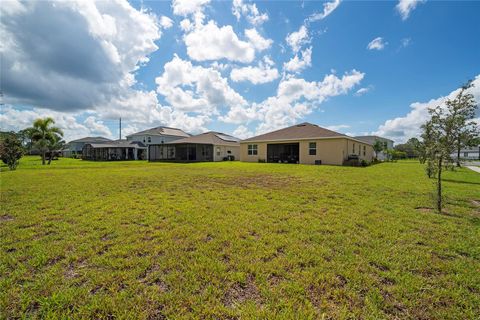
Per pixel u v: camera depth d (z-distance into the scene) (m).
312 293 1.96
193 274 2.23
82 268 2.35
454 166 4.48
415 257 2.59
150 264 2.43
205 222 3.81
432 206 4.88
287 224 3.70
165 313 1.72
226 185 7.68
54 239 3.07
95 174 11.13
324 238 3.12
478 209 4.64
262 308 1.78
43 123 20.00
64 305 1.79
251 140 23.17
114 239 3.09
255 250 2.77
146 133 39.34
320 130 20.70
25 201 5.23
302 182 8.31
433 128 4.62
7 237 3.13
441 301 1.87
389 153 29.83
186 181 8.62
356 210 4.54
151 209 4.59
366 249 2.79
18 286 2.01
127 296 1.90
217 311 1.74
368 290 2.00
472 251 2.74
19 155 14.47
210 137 30.88
